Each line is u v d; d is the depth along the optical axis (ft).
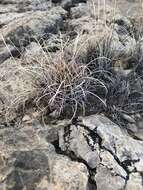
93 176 1.45
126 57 1.95
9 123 1.63
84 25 2.09
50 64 1.72
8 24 2.13
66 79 1.67
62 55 1.73
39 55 1.86
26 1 2.41
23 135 1.57
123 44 2.01
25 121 1.64
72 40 1.94
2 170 1.43
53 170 1.43
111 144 1.54
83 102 1.65
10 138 1.55
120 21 2.21
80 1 2.51
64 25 2.20
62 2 2.46
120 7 2.48
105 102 1.72
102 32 1.93
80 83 1.68
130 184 1.44
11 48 1.97
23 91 1.70
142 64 1.96
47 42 2.01
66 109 1.67
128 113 1.77
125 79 1.86
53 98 1.61
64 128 1.60
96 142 1.54
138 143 1.59
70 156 1.51
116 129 1.62
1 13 2.32
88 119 1.62
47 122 1.64
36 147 1.51
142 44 2.03
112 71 1.85
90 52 1.85
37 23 2.10
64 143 1.55
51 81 1.68
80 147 1.53
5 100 1.71
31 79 1.72
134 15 2.35
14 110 1.67
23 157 1.46
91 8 2.38
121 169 1.47
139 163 1.50
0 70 1.83
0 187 1.38
